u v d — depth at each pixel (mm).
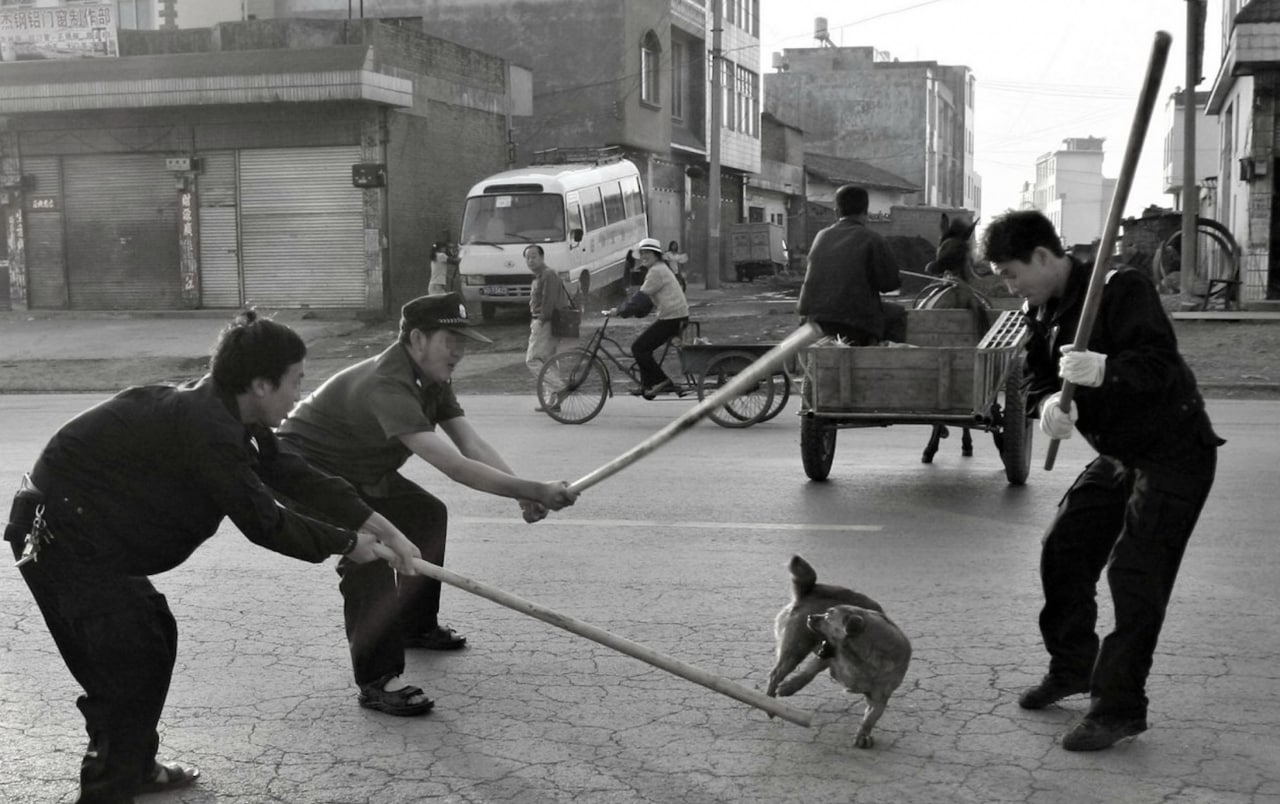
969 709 4465
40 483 3453
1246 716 4344
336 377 4832
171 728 4379
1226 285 23703
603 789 3832
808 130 83000
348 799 3783
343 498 3910
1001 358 8703
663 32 38188
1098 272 3809
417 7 36031
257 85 25141
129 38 27703
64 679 4926
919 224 47188
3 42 27031
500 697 4672
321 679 4895
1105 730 4051
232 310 26547
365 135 25984
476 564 6684
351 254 26312
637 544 7113
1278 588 5934
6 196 27547
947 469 9680
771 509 8102
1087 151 120125
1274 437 10875
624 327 23375
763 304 27844
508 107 32250
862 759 4039
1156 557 3992
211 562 6824
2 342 23375
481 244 24375
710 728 4332
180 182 26797
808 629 4227
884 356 8547
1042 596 5902
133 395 3525
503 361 19953
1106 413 3998
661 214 40125
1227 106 30828
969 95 101938
